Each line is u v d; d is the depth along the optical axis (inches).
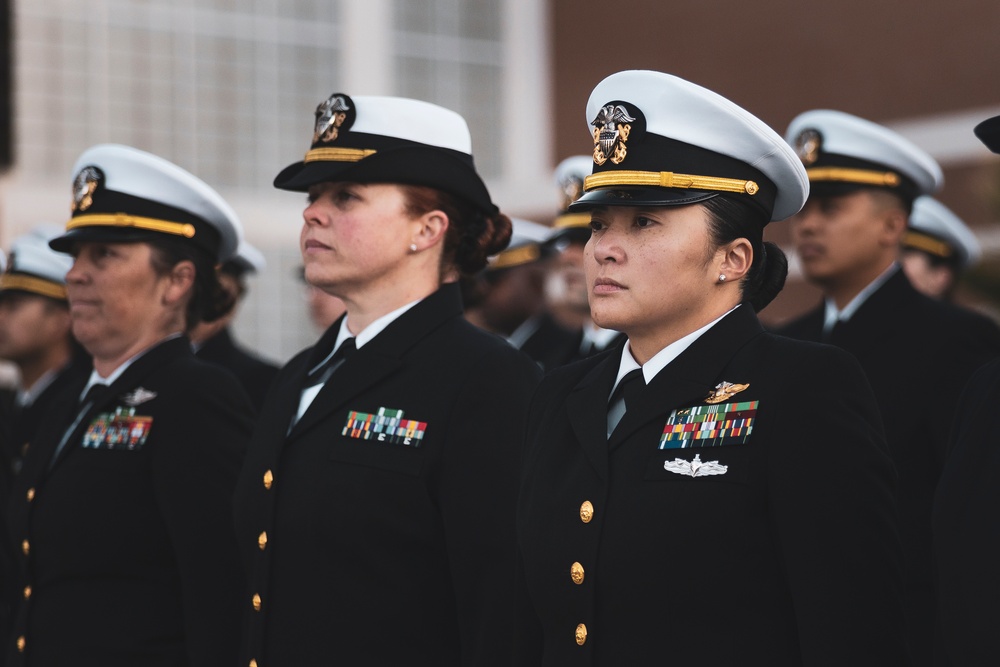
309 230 200.1
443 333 197.9
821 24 651.5
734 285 164.7
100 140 687.7
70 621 221.0
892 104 621.6
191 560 217.0
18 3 672.4
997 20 582.2
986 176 575.8
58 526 223.9
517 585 172.4
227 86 717.3
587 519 156.3
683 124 160.7
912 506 243.3
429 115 202.4
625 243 159.5
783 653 148.5
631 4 730.2
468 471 185.3
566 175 346.9
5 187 665.6
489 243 209.5
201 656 215.0
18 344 373.7
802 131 272.8
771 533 149.6
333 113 201.5
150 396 227.3
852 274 266.4
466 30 765.9
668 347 163.0
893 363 253.4
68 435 235.5
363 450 189.2
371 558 185.5
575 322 491.2
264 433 201.8
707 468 151.7
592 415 163.5
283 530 191.0
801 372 153.2
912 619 235.5
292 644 186.9
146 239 236.2
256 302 711.1
